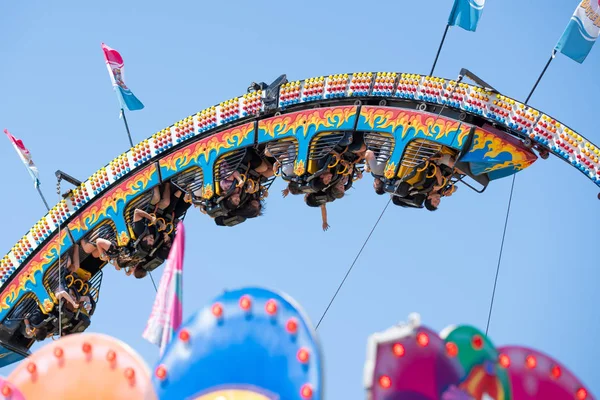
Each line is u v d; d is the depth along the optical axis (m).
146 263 54.44
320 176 48.81
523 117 44.62
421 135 46.06
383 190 47.50
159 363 25.88
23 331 56.34
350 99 48.28
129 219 53.38
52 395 25.67
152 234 53.28
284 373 24.94
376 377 23.20
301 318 25.19
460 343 23.75
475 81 45.44
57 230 55.53
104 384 25.56
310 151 48.50
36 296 55.69
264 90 50.22
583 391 23.78
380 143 47.28
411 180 46.62
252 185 51.09
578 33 44.50
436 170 46.59
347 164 49.12
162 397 25.61
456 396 23.34
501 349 23.97
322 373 24.61
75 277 55.91
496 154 44.97
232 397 25.06
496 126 45.66
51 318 55.50
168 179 52.41
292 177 49.16
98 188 54.50
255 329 25.50
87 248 54.94
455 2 46.84
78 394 25.55
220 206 50.81
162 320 29.11
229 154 50.59
